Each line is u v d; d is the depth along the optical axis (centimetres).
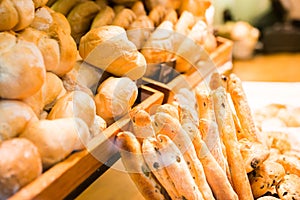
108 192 92
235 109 105
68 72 93
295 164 107
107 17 113
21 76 73
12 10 81
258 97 143
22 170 70
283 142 118
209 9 145
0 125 73
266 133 119
